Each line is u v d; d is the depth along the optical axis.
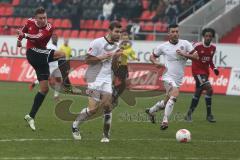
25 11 89.25
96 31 84.19
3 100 49.06
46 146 26.55
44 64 32.72
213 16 81.25
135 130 33.59
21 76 72.12
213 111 47.31
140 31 80.62
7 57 73.75
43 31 32.41
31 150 25.33
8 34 86.69
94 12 86.06
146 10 84.69
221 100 57.19
